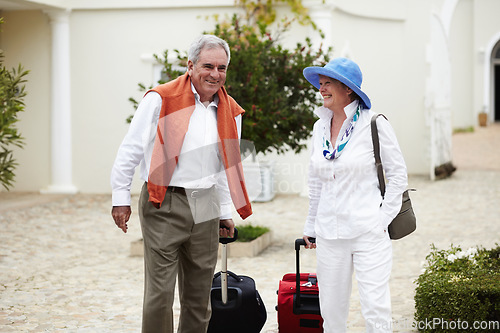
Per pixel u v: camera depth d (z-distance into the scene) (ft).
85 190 59.26
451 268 22.95
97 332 23.39
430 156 66.44
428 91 66.54
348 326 23.80
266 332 23.04
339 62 17.65
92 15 58.65
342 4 59.11
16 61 58.95
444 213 48.55
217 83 17.72
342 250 17.65
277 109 36.35
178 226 17.72
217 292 19.89
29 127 59.16
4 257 35.76
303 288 19.48
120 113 58.75
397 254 36.09
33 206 52.08
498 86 148.46
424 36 69.56
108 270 33.19
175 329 23.67
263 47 38.27
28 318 25.02
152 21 58.08
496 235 40.63
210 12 57.21
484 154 89.81
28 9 58.39
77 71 59.00
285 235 41.83
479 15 130.41
